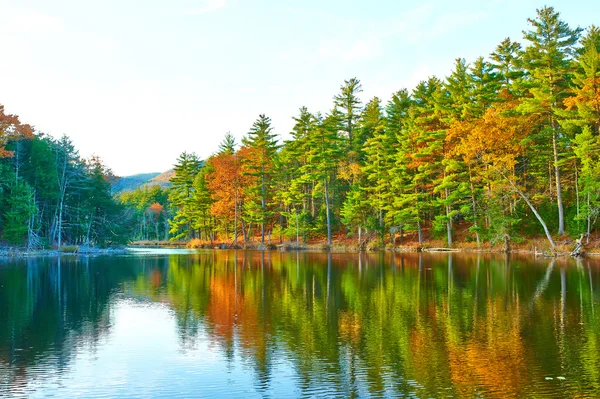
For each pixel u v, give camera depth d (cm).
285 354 1239
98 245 6900
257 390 990
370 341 1359
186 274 3192
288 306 1916
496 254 4503
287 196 7231
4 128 5397
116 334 1467
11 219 5284
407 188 5625
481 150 4597
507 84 5247
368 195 6331
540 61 4288
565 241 4162
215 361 1187
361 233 6538
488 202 4809
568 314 1681
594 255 3859
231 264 4031
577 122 3888
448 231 5281
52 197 6088
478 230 5050
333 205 7262
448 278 2734
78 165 6925
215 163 7881
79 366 1154
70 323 1627
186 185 9225
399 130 6475
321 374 1081
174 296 2206
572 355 1198
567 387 980
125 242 7269
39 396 961
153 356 1232
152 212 12475
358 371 1098
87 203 6750
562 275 2716
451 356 1204
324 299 2078
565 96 4441
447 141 5272
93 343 1362
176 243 9262
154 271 3428
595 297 2006
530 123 4578
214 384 1029
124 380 1055
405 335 1423
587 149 3812
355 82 7494
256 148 7581
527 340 1345
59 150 6594
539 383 1005
